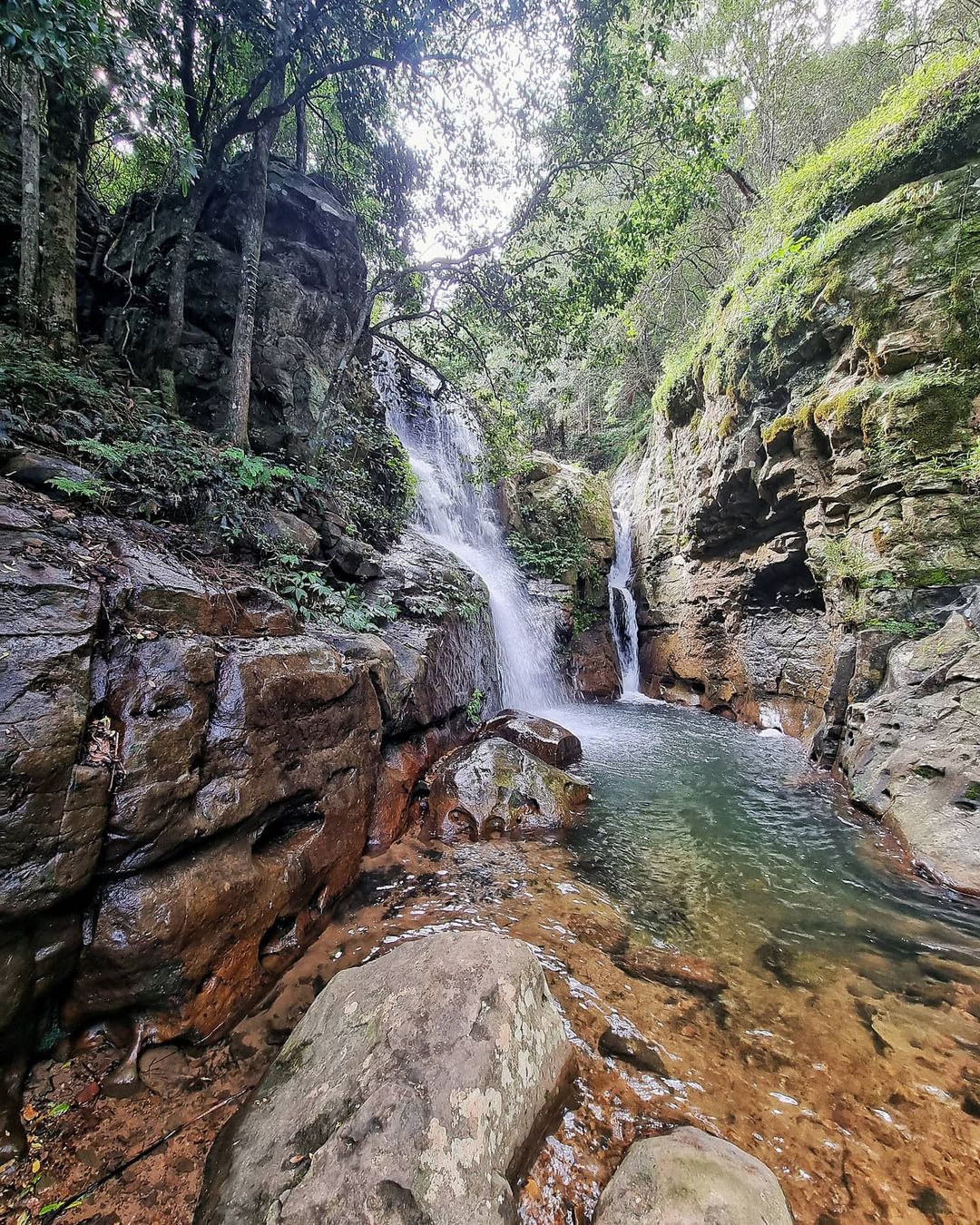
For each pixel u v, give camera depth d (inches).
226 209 311.4
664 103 282.8
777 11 530.6
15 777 79.7
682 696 477.1
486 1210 68.9
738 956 135.1
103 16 141.1
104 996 90.6
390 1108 74.7
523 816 209.0
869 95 499.5
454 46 265.7
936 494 238.4
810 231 304.8
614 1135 88.0
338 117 374.0
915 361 246.5
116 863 93.5
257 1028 105.5
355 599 243.1
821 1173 82.8
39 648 91.3
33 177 198.8
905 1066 102.0
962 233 235.6
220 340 295.4
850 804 221.3
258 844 127.5
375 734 186.2
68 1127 80.2
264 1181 70.2
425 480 446.0
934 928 145.5
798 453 310.3
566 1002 117.9
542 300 330.3
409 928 141.7
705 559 440.8
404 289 362.6
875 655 249.9
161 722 105.4
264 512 219.1
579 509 586.9
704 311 511.2
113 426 180.1
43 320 199.8
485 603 358.6
